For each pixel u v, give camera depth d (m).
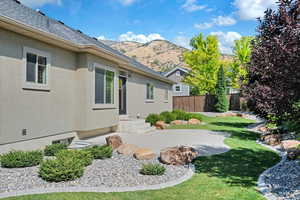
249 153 7.85
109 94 11.12
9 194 4.11
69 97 9.12
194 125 16.11
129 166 6.02
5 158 5.66
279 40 3.91
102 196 4.16
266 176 5.45
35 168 5.63
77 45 8.61
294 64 3.81
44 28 8.04
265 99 4.84
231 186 4.82
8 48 6.50
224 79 28.22
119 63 12.11
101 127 10.39
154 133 12.35
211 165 6.41
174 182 4.99
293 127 5.37
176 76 37.09
